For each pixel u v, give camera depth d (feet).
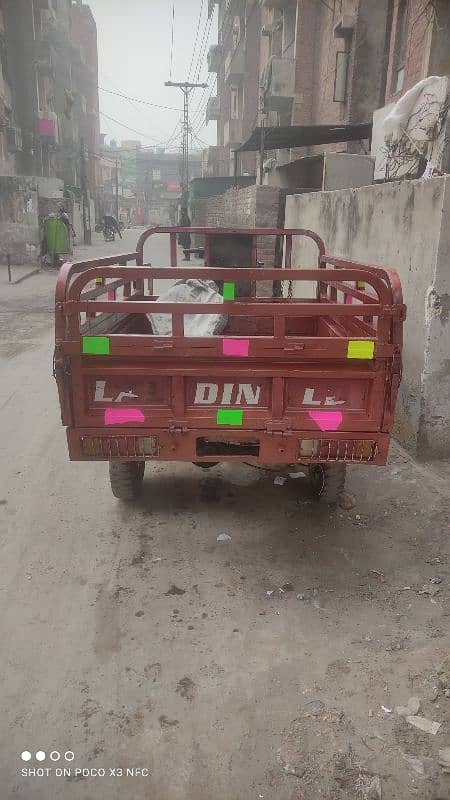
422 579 11.69
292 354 10.72
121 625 10.34
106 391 11.21
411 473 15.87
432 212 14.98
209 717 8.53
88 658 9.59
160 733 8.27
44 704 8.70
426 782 7.64
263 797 7.43
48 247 63.46
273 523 13.60
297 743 8.14
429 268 15.25
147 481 15.53
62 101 142.82
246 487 15.26
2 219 63.16
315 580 11.63
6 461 16.72
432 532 13.25
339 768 7.80
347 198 21.88
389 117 27.61
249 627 10.33
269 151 71.97
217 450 12.21
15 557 12.26
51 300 43.32
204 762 7.87
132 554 12.38
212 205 77.46
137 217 291.17
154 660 9.56
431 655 9.74
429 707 8.75
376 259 18.85
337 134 46.26
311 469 14.90
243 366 10.92
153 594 11.15
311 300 17.75
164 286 44.91
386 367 10.84
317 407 11.23
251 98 108.58
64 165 143.13
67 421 11.30
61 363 10.84
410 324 16.48
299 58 62.75
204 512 14.03
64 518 13.74
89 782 7.59
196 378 11.11
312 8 61.26
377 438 11.27
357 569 11.98
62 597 11.05
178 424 11.30
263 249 37.68
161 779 7.64
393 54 38.70
